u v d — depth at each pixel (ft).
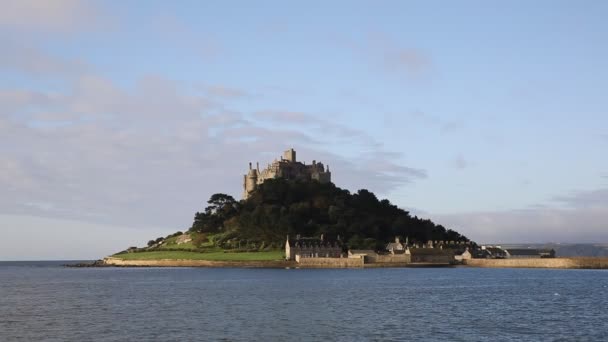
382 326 317.42
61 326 325.42
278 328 312.50
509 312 375.86
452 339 280.51
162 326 321.52
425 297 473.26
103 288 616.80
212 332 301.43
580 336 288.92
